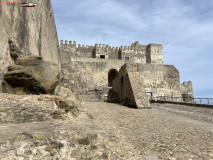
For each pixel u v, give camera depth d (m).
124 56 47.72
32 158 2.76
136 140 5.72
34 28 9.77
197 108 14.38
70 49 42.59
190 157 4.11
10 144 2.63
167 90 32.31
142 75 31.53
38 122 4.20
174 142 5.25
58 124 4.12
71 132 3.47
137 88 14.63
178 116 10.32
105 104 16.20
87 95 21.73
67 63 29.55
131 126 7.59
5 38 6.44
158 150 4.71
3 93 5.80
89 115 7.77
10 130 3.18
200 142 5.20
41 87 6.67
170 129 6.88
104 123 8.04
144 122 8.36
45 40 12.48
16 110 4.29
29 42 8.89
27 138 2.88
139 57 50.41
